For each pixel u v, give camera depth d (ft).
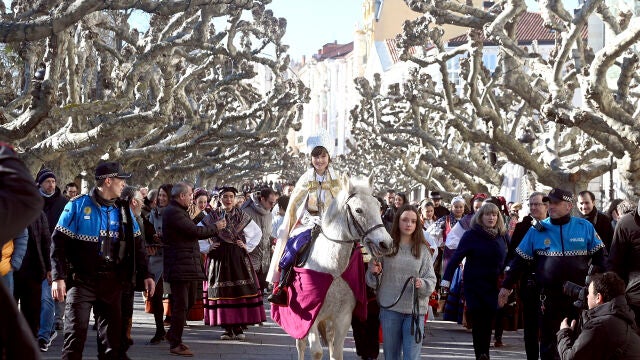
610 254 26.40
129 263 27.22
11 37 42.24
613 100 57.36
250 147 131.34
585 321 21.40
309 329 27.37
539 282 29.91
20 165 10.27
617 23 67.51
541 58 67.62
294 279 28.07
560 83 63.16
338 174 29.86
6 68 92.58
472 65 82.64
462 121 88.22
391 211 43.39
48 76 51.26
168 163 121.90
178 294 37.01
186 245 37.01
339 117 415.85
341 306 27.66
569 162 100.12
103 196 26.91
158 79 86.07
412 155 162.71
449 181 144.97
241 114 102.53
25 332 9.25
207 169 167.12
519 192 96.53
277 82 106.93
